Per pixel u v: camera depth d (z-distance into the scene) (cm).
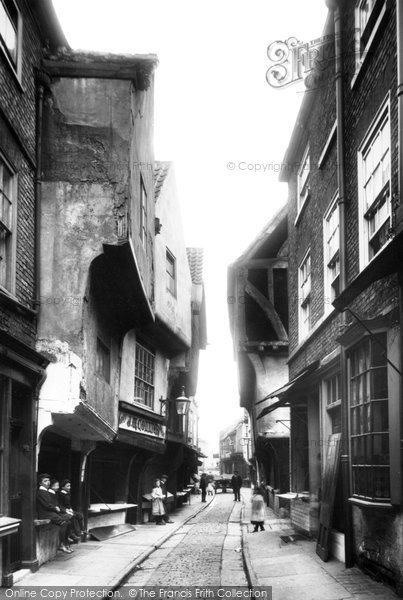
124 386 1720
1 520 833
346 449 995
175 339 2166
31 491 993
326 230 1304
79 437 1323
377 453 851
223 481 5672
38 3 1091
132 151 1212
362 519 943
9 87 983
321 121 1364
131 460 1822
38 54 1161
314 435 1408
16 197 1008
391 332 812
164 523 2047
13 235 994
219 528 1962
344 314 1082
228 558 1272
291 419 1725
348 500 945
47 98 1186
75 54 1193
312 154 1467
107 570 1042
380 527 861
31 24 1114
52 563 1089
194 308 2620
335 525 1097
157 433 2052
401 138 781
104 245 1146
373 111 953
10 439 985
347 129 1123
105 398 1381
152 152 1633
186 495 3341
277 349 2188
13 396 979
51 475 1255
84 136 1180
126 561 1147
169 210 2114
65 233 1148
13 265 988
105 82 1197
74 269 1134
